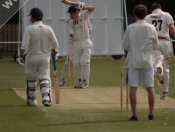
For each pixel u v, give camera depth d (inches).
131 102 1291.8
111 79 2316.7
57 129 1192.2
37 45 1520.7
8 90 1943.9
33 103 1550.2
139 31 1283.2
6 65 3201.3
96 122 1274.6
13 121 1298.0
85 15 2005.4
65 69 2100.1
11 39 4062.5
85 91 1909.4
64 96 1774.1
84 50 2007.9
